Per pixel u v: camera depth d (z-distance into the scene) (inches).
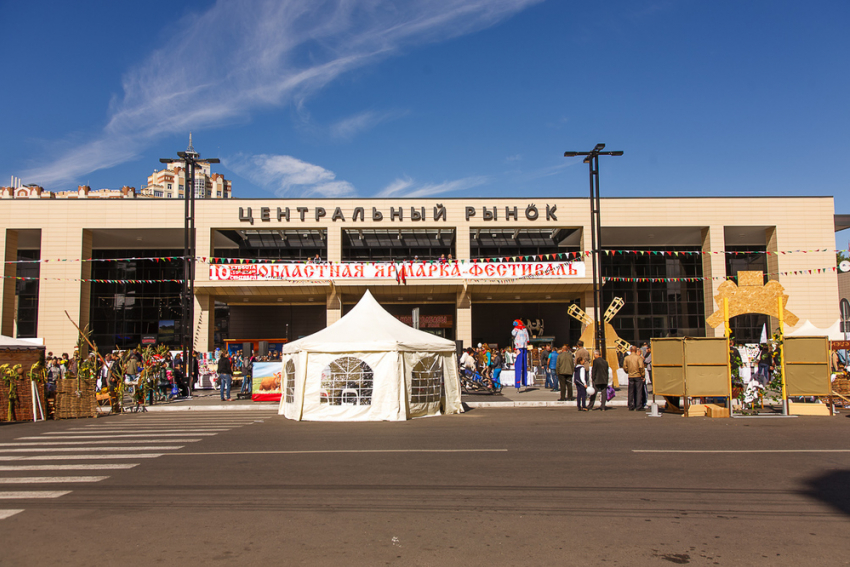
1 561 187.9
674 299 1498.5
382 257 1473.9
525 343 1154.7
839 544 201.0
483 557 189.3
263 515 237.1
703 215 1355.8
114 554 194.1
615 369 1034.1
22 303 1483.8
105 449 407.8
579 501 255.3
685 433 458.3
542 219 1338.6
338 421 579.2
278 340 1322.6
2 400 617.9
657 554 191.8
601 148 983.0
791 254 1352.1
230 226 1322.6
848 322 894.4
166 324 1460.4
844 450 377.1
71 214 1321.4
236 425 558.6
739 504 250.1
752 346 700.0
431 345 629.9
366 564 183.8
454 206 1338.6
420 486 283.4
